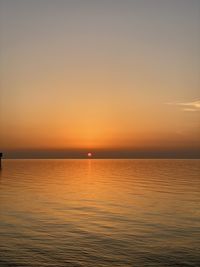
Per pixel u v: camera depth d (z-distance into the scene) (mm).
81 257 15555
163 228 21141
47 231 20375
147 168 120312
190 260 15133
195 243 17750
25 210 27688
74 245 17422
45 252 16250
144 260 15156
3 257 15508
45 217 24688
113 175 76312
